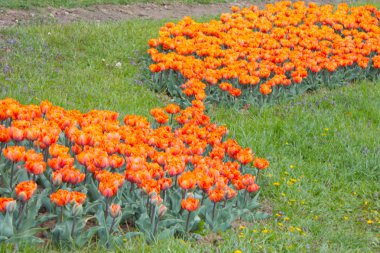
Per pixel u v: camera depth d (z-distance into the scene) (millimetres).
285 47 13062
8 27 13922
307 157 9250
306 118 10438
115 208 5875
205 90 11328
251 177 6969
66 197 5699
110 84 11281
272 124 10086
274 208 7609
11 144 7348
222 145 7906
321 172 8680
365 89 12195
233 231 6641
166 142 7508
